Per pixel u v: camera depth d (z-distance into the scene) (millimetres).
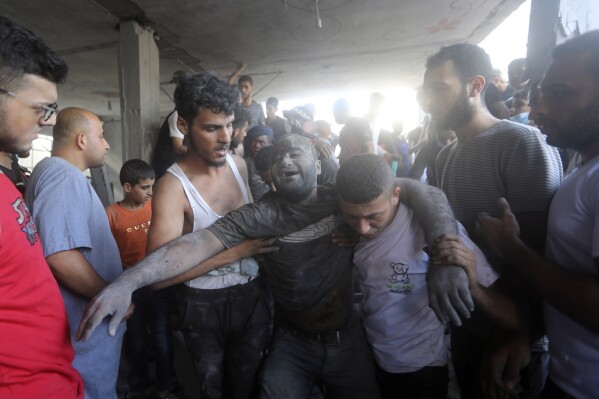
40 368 992
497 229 1160
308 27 5223
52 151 1536
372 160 1160
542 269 1024
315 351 1407
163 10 4465
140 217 2482
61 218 1235
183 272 1196
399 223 1293
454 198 1518
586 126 969
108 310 994
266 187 3027
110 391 1428
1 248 909
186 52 5840
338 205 1339
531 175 1246
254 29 5164
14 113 971
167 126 3387
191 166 1499
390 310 1328
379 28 5379
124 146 4680
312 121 4117
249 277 1511
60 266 1211
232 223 1290
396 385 1383
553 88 998
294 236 1347
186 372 2625
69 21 4660
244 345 1539
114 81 7133
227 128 1410
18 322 951
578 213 1006
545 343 1377
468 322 1468
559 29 1952
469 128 1460
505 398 1253
